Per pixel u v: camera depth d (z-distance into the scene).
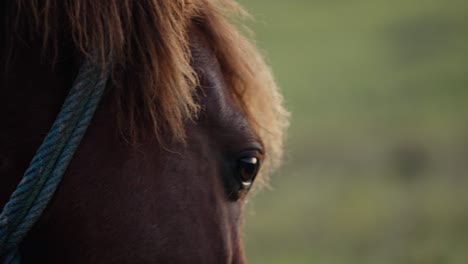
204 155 4.57
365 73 46.12
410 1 58.97
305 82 45.75
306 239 25.78
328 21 58.62
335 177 30.81
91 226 4.26
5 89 4.22
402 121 37.19
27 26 4.28
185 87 4.40
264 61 5.53
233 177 4.70
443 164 31.06
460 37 50.16
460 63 45.28
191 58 4.71
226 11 5.23
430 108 38.72
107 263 4.27
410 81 43.72
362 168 31.48
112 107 4.35
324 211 27.62
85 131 4.27
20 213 4.10
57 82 4.28
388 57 48.47
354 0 62.34
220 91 4.73
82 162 4.27
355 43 52.72
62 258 4.28
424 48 49.25
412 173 30.64
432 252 24.27
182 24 4.63
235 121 4.72
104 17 4.27
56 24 4.27
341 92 43.31
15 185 4.20
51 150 4.13
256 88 5.15
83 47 4.26
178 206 4.41
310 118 38.94
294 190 29.66
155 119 4.36
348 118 38.44
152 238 4.34
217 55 4.93
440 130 35.12
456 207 26.88
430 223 26.00
